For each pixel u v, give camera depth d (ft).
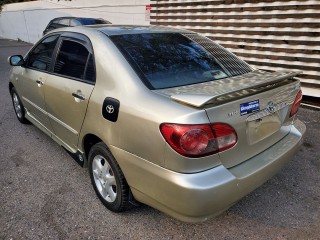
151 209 8.38
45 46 11.14
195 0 22.56
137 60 7.54
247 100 6.48
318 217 8.02
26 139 13.12
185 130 5.72
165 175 6.05
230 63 9.02
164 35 9.12
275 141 7.84
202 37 10.18
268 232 7.49
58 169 10.57
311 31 16.76
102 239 7.29
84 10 45.01
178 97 6.11
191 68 8.00
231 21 20.65
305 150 11.82
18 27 64.64
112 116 7.10
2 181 9.80
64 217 8.05
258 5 18.75
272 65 19.24
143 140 6.35
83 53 8.70
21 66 12.61
